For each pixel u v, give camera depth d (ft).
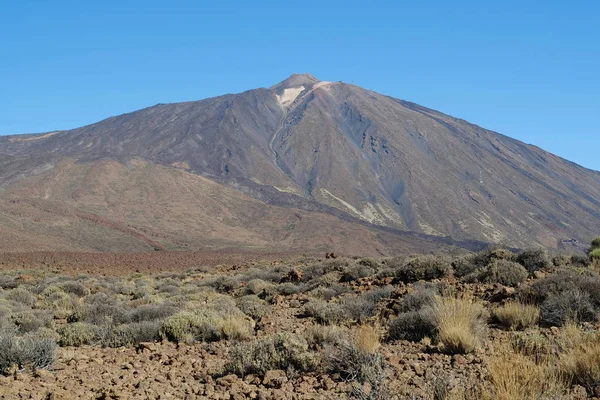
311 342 31.99
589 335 24.85
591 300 34.96
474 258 65.31
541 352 24.94
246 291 74.13
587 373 20.25
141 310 47.85
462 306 32.94
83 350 35.06
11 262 159.33
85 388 24.36
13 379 25.29
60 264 156.97
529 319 33.68
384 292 51.93
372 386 20.79
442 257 71.20
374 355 24.82
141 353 34.22
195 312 44.11
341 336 32.76
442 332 29.40
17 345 27.96
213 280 88.79
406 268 62.75
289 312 53.26
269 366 26.86
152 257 194.80
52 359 28.84
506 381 18.11
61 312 53.88
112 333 38.96
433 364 25.68
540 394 17.94
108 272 136.26
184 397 23.04
